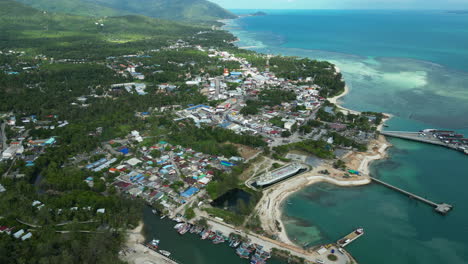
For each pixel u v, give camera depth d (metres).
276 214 168.12
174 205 169.88
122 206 162.12
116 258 131.25
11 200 164.75
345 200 182.00
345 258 137.00
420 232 157.25
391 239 152.00
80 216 153.38
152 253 139.62
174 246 144.38
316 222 162.62
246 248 142.00
